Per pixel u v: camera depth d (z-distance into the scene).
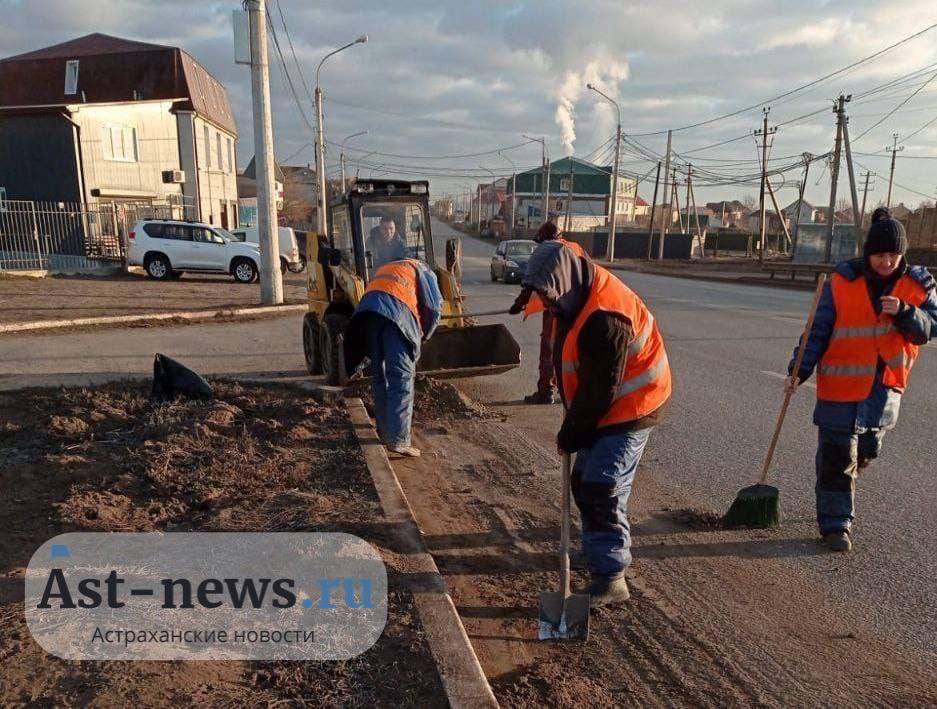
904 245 4.04
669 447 6.33
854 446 4.30
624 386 3.43
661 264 45.84
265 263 16.59
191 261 23.55
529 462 5.95
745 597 3.82
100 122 30.06
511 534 4.55
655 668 3.20
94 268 24.45
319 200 33.22
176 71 33.09
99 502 4.34
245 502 4.42
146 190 32.22
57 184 29.30
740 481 5.51
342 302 8.24
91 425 5.86
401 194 8.40
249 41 15.66
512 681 3.07
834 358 4.24
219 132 39.03
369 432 5.85
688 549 4.38
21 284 20.69
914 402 7.77
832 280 4.28
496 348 8.23
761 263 38.34
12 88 31.95
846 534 4.35
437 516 4.82
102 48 33.97
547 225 7.27
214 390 7.00
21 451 5.30
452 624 3.14
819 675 3.16
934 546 4.40
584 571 4.05
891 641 3.42
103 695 2.62
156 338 12.10
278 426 5.95
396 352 5.79
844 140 30.03
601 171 90.81
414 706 2.65
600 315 3.18
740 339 12.36
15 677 2.70
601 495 3.57
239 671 2.81
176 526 4.08
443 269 8.54
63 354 10.30
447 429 6.88
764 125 41.25
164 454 5.15
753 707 2.94
